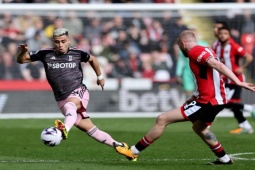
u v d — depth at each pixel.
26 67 59.38
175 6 60.66
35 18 60.88
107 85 59.91
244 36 60.91
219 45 46.81
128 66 60.91
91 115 59.12
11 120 55.88
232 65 46.41
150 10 61.66
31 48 60.72
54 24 61.03
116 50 61.28
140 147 29.69
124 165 28.92
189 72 56.00
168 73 60.97
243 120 45.97
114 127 50.09
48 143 27.23
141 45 61.50
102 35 61.41
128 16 61.81
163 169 27.70
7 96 58.91
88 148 36.72
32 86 59.22
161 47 61.50
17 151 35.34
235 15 61.25
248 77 60.03
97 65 31.08
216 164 29.33
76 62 30.03
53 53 29.91
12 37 60.12
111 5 60.50
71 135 43.78
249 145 38.28
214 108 28.09
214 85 28.02
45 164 29.33
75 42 61.09
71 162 30.25
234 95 45.72
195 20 61.50
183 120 28.50
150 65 61.09
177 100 60.19
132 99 59.91
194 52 27.73
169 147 37.06
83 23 61.34
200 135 29.03
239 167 28.45
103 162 30.22
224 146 37.69
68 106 28.95
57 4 60.59
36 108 59.19
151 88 60.28
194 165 29.08
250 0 66.81
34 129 48.12
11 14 60.50
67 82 29.72
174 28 61.66
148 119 56.56
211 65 27.31
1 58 59.44
